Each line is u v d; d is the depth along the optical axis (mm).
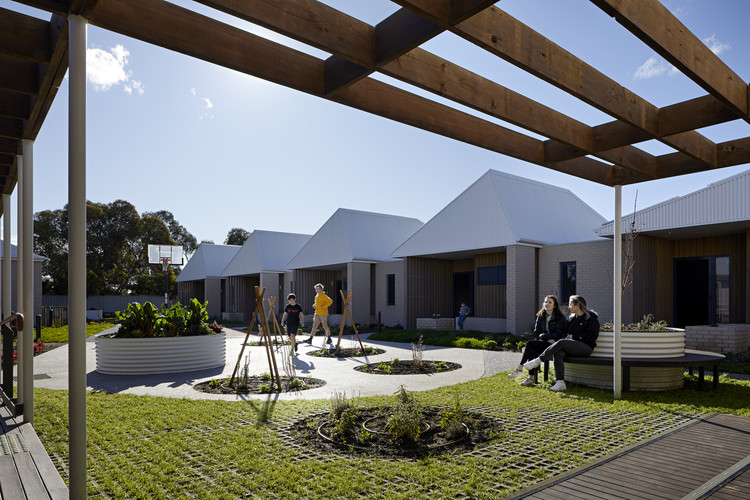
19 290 5625
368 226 23141
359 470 3791
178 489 3459
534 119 4383
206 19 3082
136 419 5402
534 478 3600
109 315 38375
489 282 18359
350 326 20656
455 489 3395
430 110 4371
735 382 7723
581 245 14625
